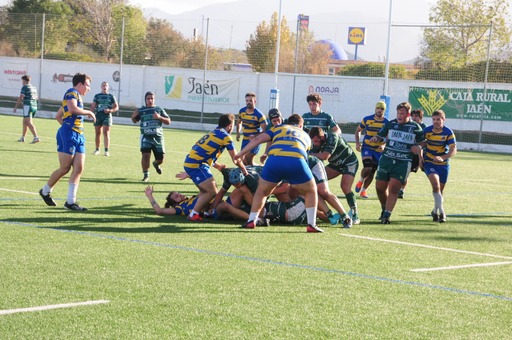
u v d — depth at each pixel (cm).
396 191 1784
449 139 1853
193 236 1442
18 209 1633
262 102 5816
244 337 827
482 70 5578
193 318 888
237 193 1670
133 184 2266
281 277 1122
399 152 1780
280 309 945
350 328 880
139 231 1461
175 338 811
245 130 2469
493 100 5209
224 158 3444
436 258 1355
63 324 841
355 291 1060
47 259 1159
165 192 2136
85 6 8625
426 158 1880
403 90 5459
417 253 1395
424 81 5394
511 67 5459
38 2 9088
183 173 1655
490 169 3688
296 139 1547
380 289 1080
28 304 909
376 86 5525
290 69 8838
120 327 840
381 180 1816
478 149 5238
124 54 6619
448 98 5319
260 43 6531
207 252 1285
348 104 5597
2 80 6425
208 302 959
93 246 1283
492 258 1389
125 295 973
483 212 2089
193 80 5947
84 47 7981
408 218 1897
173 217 1672
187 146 3975
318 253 1336
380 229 1683
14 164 2548
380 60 8412
